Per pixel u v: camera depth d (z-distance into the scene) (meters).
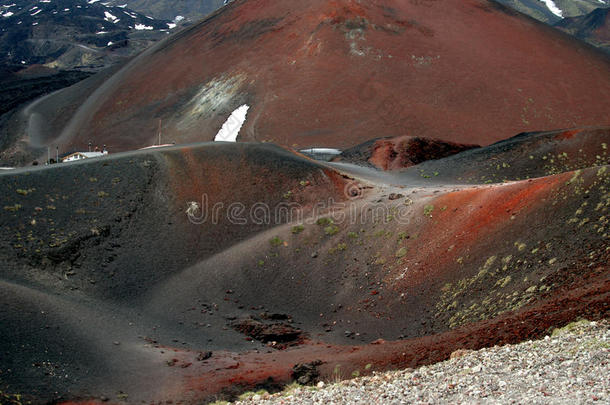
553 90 138.62
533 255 24.64
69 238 34.47
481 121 127.19
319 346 24.48
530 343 12.30
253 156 48.72
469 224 31.36
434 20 164.88
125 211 39.22
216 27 182.88
